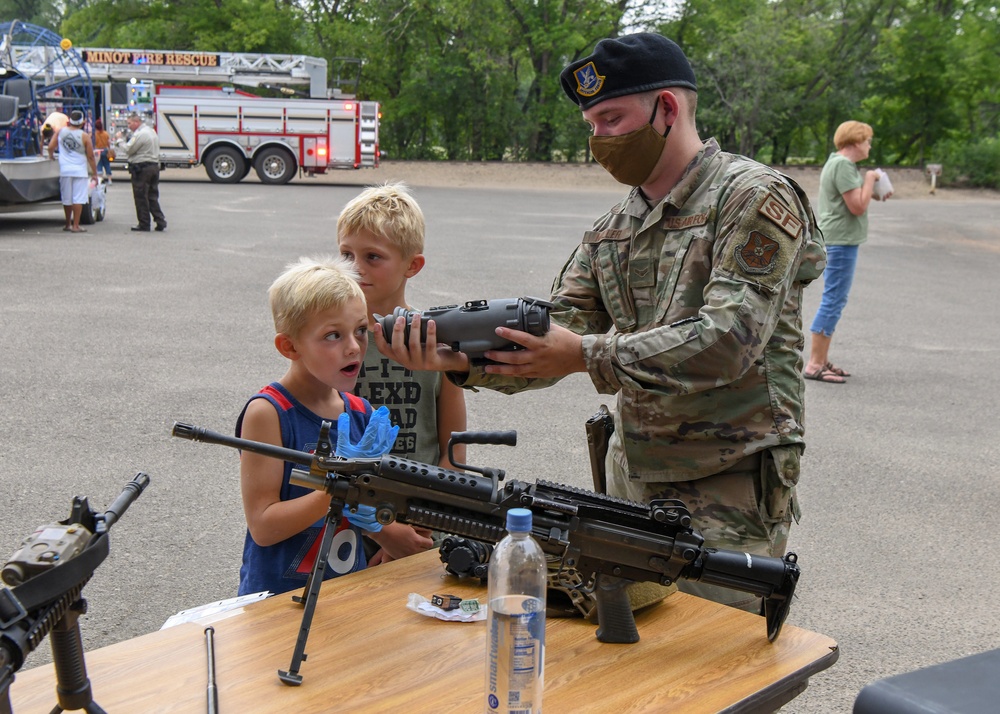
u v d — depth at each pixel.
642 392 2.31
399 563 2.28
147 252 12.52
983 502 5.08
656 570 1.87
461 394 2.84
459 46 37.75
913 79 39.56
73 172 14.14
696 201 2.24
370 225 2.67
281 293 2.28
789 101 36.78
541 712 1.59
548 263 13.17
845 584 4.04
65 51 22.23
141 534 4.14
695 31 38.22
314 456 1.76
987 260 16.84
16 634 1.21
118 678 1.70
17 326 8.00
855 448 5.91
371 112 26.25
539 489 1.84
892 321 10.45
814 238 2.27
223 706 1.62
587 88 2.24
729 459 2.24
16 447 5.11
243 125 26.00
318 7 39.34
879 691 1.34
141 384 6.43
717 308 2.01
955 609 3.84
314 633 1.89
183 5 40.66
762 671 1.81
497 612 1.54
